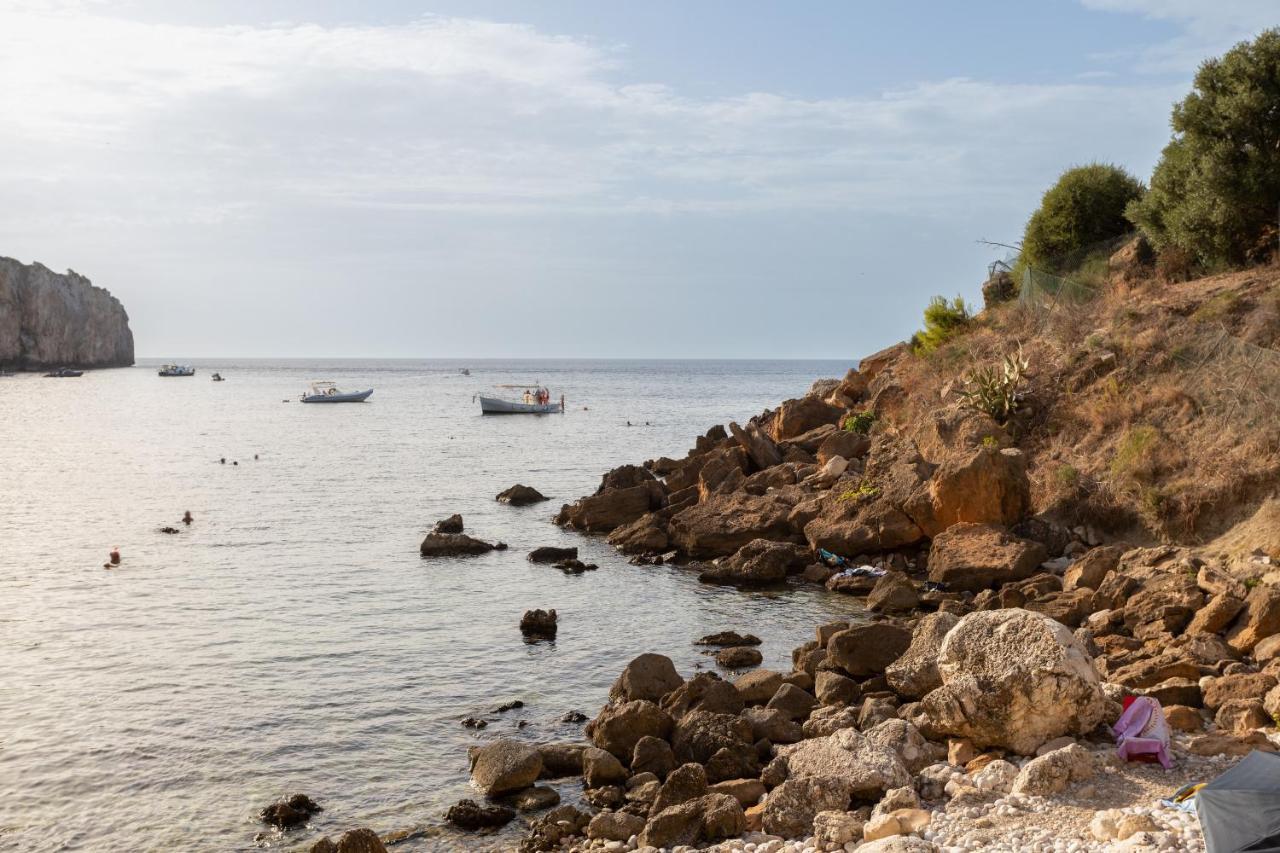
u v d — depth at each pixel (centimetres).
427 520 4631
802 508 3497
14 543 4038
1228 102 3750
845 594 3045
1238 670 1741
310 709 2122
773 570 3225
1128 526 2847
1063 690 1491
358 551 3866
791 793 1439
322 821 1627
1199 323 3353
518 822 1603
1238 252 3812
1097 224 4575
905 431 4072
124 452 7875
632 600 3036
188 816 1647
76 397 16338
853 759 1512
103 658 2478
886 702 1844
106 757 1878
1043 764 1357
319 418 11844
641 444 8412
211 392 18888
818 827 1348
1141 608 2153
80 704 2156
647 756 1738
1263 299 3316
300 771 1816
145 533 4269
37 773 1811
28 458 7412
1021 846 1201
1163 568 2364
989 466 2989
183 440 8919
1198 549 2519
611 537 3984
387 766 1833
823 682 2023
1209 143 3856
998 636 1574
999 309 4547
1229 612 1945
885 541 3191
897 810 1342
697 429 9938
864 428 4419
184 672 2367
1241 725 1519
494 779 1695
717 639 2555
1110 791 1334
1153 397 3175
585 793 1688
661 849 1409
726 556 3575
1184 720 1550
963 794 1377
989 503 2986
